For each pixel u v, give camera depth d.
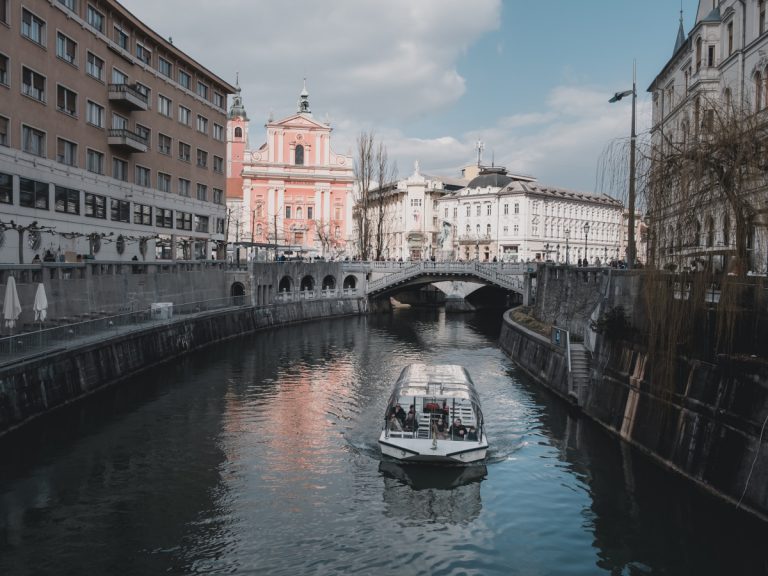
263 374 41.28
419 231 130.25
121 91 49.38
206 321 51.16
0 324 30.66
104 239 49.25
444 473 24.03
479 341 59.72
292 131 115.06
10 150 38.22
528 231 116.44
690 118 22.83
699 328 22.08
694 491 21.17
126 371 36.84
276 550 18.34
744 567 17.05
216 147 69.38
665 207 22.30
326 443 27.36
